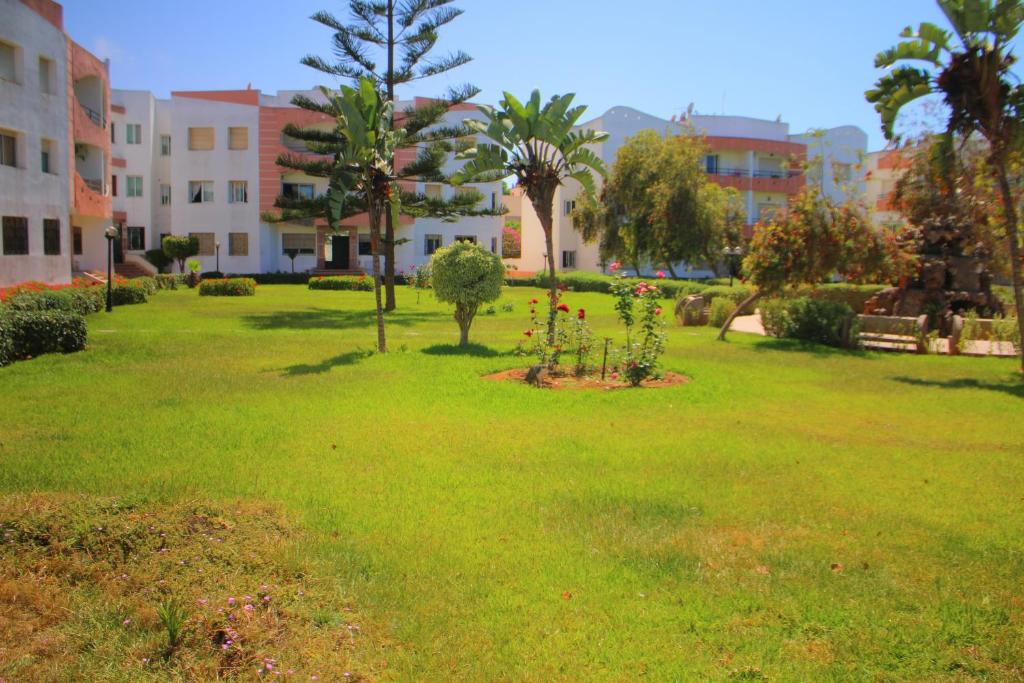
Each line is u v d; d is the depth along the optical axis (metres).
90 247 30.97
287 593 3.63
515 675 3.05
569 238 45.66
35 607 3.54
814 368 11.67
